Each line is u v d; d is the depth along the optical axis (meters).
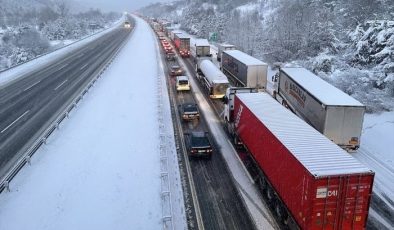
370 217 17.70
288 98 32.72
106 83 47.25
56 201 18.83
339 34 55.44
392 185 20.62
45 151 25.19
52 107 35.56
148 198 18.95
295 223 15.07
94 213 17.70
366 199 13.78
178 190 19.89
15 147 25.58
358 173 13.41
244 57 44.81
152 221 16.98
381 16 54.12
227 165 22.95
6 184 19.73
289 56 59.09
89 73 52.72
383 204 18.83
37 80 48.84
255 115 20.33
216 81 38.53
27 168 22.62
